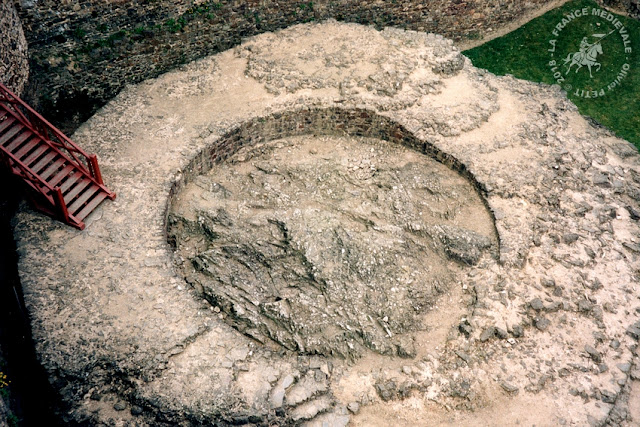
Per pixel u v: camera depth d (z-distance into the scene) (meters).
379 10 19.73
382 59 18.27
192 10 17.56
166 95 17.33
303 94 17.45
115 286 13.23
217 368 12.31
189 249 14.95
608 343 13.53
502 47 20.42
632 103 19.03
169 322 12.77
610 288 14.39
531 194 15.93
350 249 14.62
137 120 16.66
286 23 19.23
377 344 13.47
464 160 16.42
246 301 13.85
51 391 12.08
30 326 12.55
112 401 12.04
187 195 15.77
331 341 13.52
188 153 15.94
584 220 15.62
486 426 12.33
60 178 14.19
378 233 15.16
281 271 14.46
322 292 14.19
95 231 14.17
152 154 15.88
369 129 17.61
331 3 19.23
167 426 11.88
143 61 17.66
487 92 18.06
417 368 13.11
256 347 12.94
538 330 13.64
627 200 16.36
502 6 20.39
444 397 12.71
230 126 16.64
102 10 16.42
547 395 12.71
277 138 17.58
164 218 14.73
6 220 14.51
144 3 16.83
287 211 15.46
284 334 13.52
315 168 16.58
